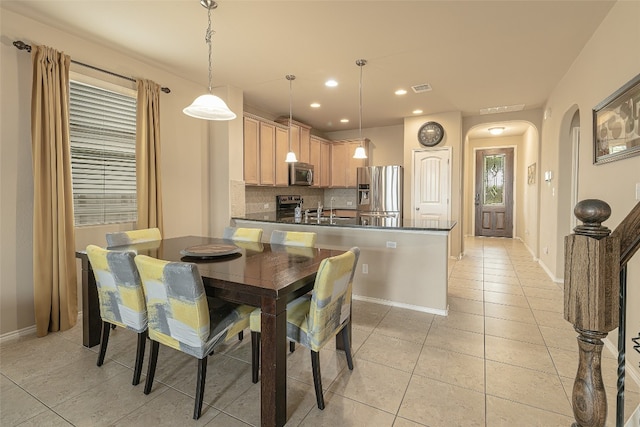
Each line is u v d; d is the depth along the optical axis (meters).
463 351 2.46
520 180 8.17
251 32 2.93
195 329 1.72
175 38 3.04
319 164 6.68
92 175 3.22
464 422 1.72
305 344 1.87
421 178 5.96
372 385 2.04
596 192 2.80
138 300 1.98
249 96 4.79
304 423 1.72
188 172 4.14
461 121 5.73
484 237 8.64
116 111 3.40
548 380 2.08
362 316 3.16
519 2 2.47
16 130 2.64
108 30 2.89
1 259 2.61
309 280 1.87
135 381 2.03
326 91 4.57
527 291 3.94
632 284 2.14
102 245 3.28
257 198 5.66
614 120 2.42
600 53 2.77
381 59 3.49
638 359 2.06
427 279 3.29
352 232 3.67
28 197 2.72
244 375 2.17
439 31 2.90
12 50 2.61
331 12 2.61
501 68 3.74
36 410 1.80
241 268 2.02
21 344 2.58
